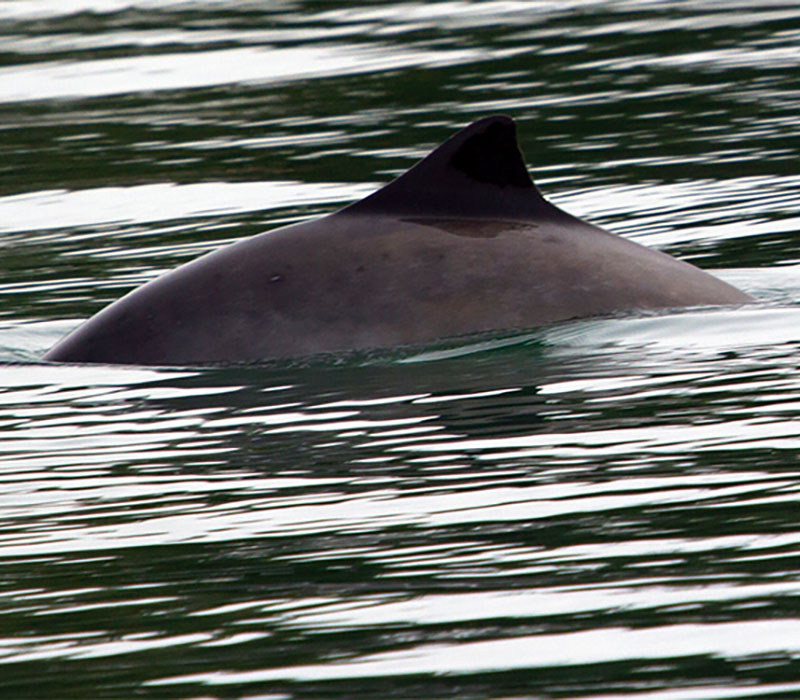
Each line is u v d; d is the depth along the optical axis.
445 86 71.00
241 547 20.69
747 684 15.68
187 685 16.36
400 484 23.02
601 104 64.44
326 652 17.03
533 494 22.12
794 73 68.44
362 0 105.31
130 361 31.95
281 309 31.89
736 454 23.39
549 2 97.69
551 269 32.47
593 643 16.91
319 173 54.84
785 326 31.38
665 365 28.95
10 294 40.44
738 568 18.78
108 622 18.31
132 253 44.75
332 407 27.64
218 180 55.03
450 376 29.03
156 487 23.77
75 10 108.75
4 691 16.52
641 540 19.95
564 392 27.61
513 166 33.56
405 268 32.16
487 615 17.83
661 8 91.69
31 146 64.06
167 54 87.31
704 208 46.47
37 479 24.64
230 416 27.64
